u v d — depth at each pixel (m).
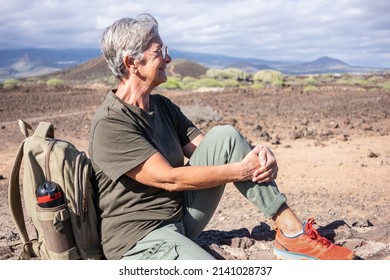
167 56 2.71
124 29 2.59
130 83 2.68
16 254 3.53
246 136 10.62
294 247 2.67
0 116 15.45
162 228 2.60
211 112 13.55
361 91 24.70
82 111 16.84
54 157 2.53
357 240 3.23
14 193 2.72
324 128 11.45
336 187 6.27
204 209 2.79
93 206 2.67
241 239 3.40
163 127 2.87
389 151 8.49
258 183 2.64
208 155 2.71
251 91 25.69
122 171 2.52
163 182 2.54
